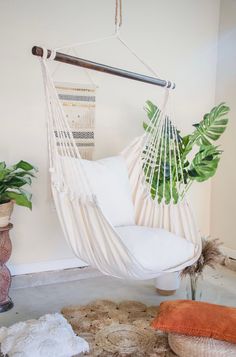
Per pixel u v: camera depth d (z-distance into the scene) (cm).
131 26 339
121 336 220
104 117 333
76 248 226
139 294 291
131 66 341
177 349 194
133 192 279
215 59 379
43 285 311
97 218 209
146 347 209
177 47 361
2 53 289
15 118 297
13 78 294
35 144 306
